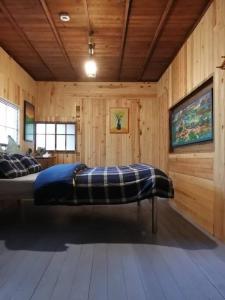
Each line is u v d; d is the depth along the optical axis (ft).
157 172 9.78
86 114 20.20
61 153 20.08
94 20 11.53
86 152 20.25
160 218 12.14
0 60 13.97
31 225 10.99
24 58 15.80
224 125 9.01
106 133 20.21
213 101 10.04
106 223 11.32
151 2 10.20
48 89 19.98
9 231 10.12
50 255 7.77
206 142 11.01
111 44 13.96
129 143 20.22
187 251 8.09
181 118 14.44
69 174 9.72
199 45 11.50
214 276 6.50
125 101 20.22
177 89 15.03
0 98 14.01
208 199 10.37
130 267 6.97
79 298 5.49
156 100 20.21
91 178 9.71
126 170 10.57
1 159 10.71
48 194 9.50
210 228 10.12
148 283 6.13
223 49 9.09
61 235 9.66
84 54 15.34
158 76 19.24
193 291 5.80
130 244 8.71
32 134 19.07
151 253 7.94
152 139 20.21
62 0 10.07
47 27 12.16
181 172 14.20
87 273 6.62
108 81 20.17
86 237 9.43
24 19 11.43
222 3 9.14
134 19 11.46
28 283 6.11
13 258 7.54
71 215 12.78
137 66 17.21
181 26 12.05
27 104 17.93
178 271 6.75
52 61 16.35
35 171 13.35
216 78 9.62
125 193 9.54
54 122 20.04
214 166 9.76
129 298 5.51
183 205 13.79
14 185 10.03
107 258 7.56
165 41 13.58
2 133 14.52
